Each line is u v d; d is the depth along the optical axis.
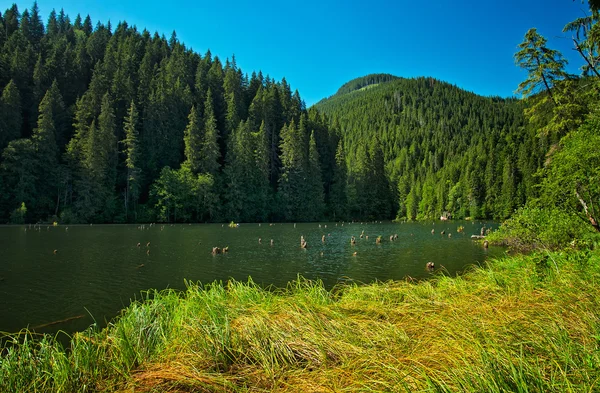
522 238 11.87
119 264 17.97
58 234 32.19
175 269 17.03
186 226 47.22
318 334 4.84
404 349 4.22
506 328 4.45
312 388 3.51
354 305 6.57
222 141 71.25
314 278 15.59
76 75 68.12
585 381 2.95
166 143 61.88
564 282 6.95
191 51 105.06
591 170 8.76
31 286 13.33
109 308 10.95
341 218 72.12
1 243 25.03
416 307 6.15
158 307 6.82
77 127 54.44
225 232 38.53
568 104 16.39
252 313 5.93
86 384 4.00
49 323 9.54
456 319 5.05
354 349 4.34
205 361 4.39
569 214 9.72
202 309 6.43
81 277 14.92
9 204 44.84
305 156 69.62
